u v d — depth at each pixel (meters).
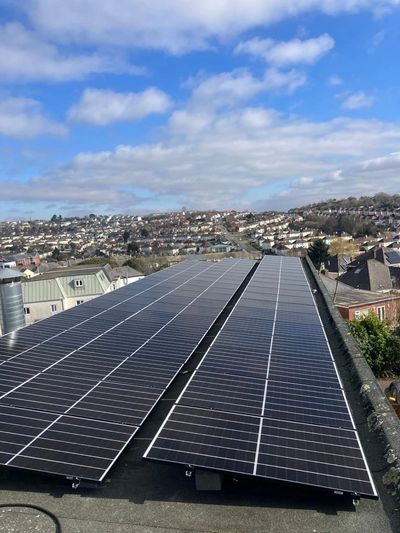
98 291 64.12
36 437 8.44
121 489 7.98
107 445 8.23
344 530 6.89
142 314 19.50
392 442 9.05
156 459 7.46
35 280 63.97
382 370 37.59
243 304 21.86
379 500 7.52
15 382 11.16
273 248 191.50
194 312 20.02
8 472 8.37
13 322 20.69
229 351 13.89
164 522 7.14
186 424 8.70
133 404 9.94
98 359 13.05
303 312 20.56
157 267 107.06
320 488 6.94
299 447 8.05
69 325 17.38
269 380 11.47
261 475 7.12
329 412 9.67
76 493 7.85
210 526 7.04
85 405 9.85
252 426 8.77
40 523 7.18
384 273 72.69
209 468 7.26
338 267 94.81
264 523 7.07
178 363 12.79
